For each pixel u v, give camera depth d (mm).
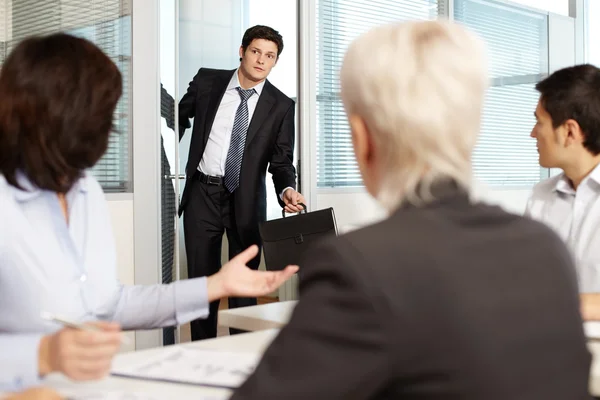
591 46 6566
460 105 879
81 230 1536
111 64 1415
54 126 1328
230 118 3977
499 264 801
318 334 750
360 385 739
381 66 899
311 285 790
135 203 3514
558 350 809
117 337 1090
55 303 1417
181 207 4031
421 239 789
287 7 4637
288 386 746
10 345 1120
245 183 3941
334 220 2832
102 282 1525
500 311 770
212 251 4012
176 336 3873
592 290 2211
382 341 730
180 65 4797
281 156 4031
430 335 739
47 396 1018
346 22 4801
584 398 839
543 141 2238
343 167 4824
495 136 5758
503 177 5836
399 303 739
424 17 5219
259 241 3994
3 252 1389
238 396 775
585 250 2234
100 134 1395
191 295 1574
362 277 750
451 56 895
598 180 2207
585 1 6570
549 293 819
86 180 1602
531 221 902
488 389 749
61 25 3465
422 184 868
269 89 4047
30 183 1416
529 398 772
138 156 3529
